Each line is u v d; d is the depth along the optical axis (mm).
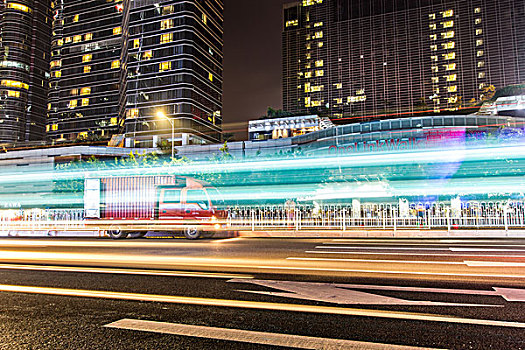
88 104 103500
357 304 4977
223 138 90250
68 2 109375
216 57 95438
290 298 5355
